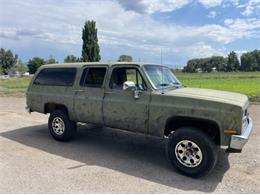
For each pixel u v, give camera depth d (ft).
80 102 19.40
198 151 14.37
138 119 16.70
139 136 23.36
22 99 49.57
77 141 21.53
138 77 17.11
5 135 23.17
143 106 16.37
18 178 14.06
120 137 22.98
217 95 15.61
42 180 13.87
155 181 14.10
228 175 15.05
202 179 14.48
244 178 14.66
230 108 13.70
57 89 21.11
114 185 13.47
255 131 24.81
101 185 13.43
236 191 13.10
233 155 18.40
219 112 13.94
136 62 17.72
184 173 14.88
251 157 18.01
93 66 19.25
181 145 14.98
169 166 16.34
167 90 16.81
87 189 12.94
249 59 368.48
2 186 13.10
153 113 16.03
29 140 21.62
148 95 16.28
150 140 22.17
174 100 15.35
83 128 25.98
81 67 20.02
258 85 91.25
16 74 319.47
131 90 16.63
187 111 14.83
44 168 15.53
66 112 21.06
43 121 29.45
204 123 15.08
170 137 15.33
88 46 106.83
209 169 14.20
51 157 17.52
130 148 19.95
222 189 13.30
